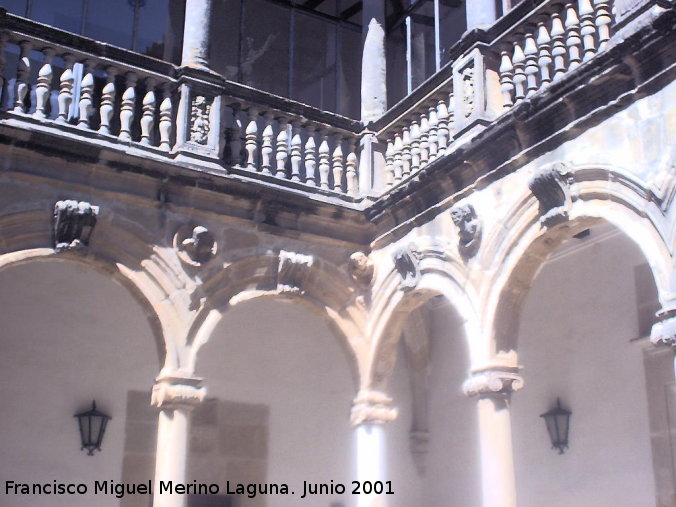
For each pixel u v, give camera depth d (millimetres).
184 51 11008
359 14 14219
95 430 11164
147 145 10273
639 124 7855
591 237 11289
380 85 12328
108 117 10133
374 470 11047
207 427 12148
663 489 9867
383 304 11227
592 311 11203
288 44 13680
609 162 8102
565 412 11203
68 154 9711
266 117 11352
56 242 9625
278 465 12586
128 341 11789
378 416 11156
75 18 11727
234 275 10695
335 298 11367
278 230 11062
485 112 9883
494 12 10438
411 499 13297
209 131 10781
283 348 13031
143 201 10211
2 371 10867
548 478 11367
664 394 10070
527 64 9344
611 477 10531
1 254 9352
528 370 11961
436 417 13469
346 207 11445
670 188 7430
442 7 12359
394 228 11141
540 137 8969
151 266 10148
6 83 9852
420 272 10617
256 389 12664
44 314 11273
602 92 8266
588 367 11109
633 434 10352
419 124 11320
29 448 10859
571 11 8781
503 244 9312
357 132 12078
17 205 9453
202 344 10281
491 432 9133
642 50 7715
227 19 13320
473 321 9578
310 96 13609
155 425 11758
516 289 9281
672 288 7258
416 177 10516
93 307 11633
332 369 13383
